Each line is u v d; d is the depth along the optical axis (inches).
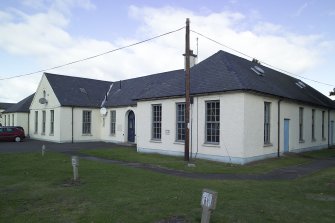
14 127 1151.6
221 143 628.1
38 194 333.4
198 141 673.0
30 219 254.4
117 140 1093.1
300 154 778.2
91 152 768.9
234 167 555.2
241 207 287.0
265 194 341.4
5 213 270.7
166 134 748.6
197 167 550.0
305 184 406.6
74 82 1224.2
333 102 1191.6
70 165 535.5
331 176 478.3
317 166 607.2
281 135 741.3
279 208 286.7
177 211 272.2
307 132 898.7
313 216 265.7
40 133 1230.3
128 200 307.6
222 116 628.7
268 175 488.4
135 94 1061.8
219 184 393.1
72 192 341.7
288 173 510.9
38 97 1251.8
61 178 420.2
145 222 246.7
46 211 275.4
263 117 662.5
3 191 347.3
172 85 773.3
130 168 514.6
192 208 280.8
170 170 522.3
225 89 613.3
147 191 345.7
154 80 1062.4
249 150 610.9
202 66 765.3
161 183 390.3
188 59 615.2
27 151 781.3
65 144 1031.6
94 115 1179.9
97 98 1218.0
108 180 406.9
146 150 800.3
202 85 678.5
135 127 1029.2
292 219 256.5
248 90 594.6
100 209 279.1
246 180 434.3
